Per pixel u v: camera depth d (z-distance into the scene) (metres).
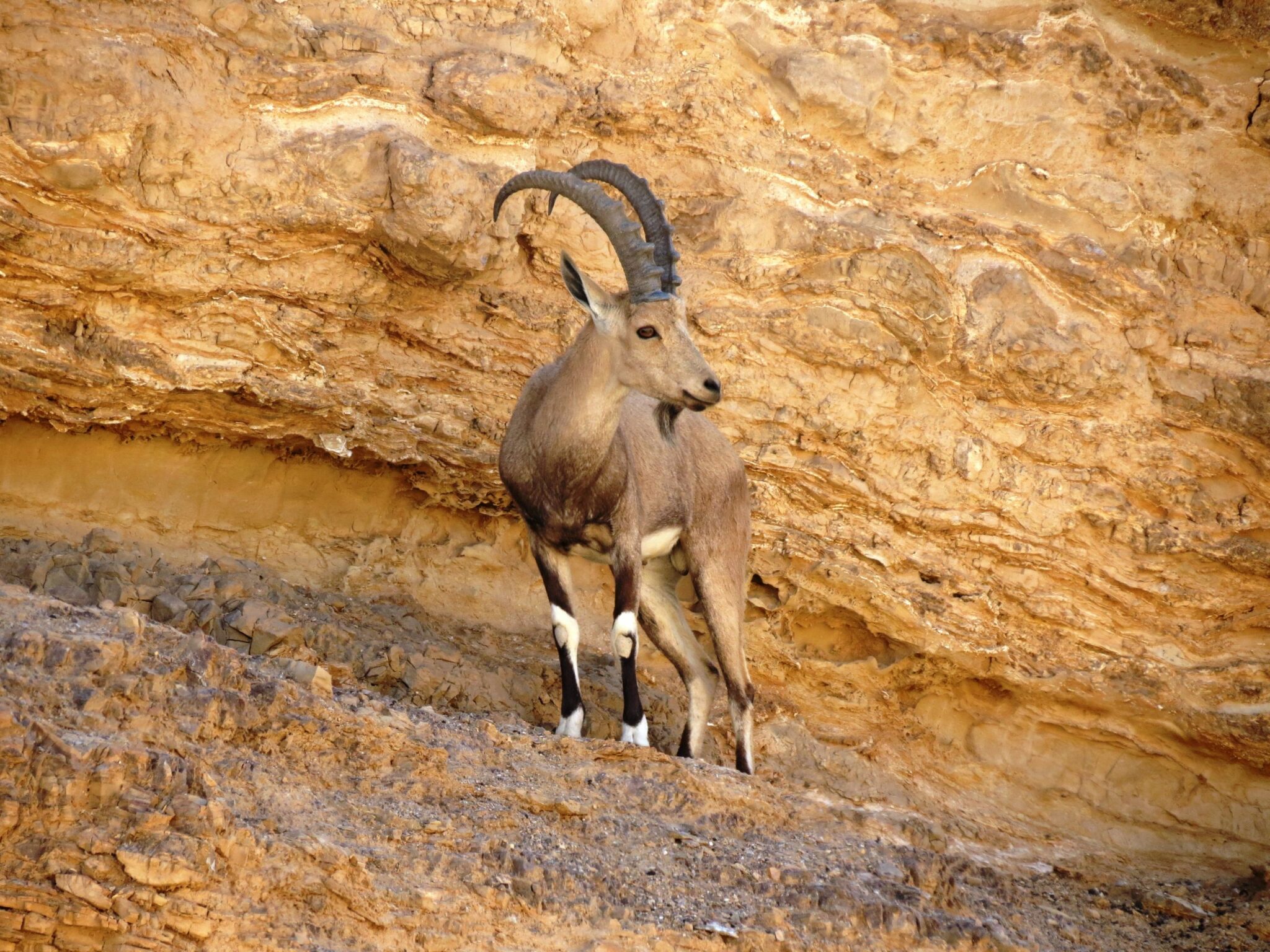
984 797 40.81
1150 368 41.75
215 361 33.88
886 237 39.84
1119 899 36.38
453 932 22.23
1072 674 41.19
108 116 30.75
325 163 33.56
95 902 19.94
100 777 20.95
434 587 38.31
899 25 41.69
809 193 40.41
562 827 26.08
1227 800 41.69
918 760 40.94
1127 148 42.72
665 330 29.77
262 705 25.00
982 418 41.12
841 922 25.11
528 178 30.94
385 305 35.69
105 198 31.30
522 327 37.34
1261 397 41.00
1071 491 41.28
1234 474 41.75
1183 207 42.78
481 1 37.06
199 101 32.38
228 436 35.62
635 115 39.00
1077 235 41.75
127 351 32.62
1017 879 35.97
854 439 40.06
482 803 25.80
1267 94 43.00
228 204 32.72
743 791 29.23
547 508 31.42
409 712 29.09
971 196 42.09
